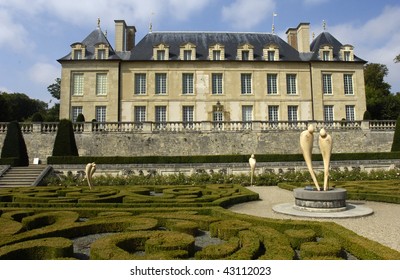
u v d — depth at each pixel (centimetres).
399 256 465
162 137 2691
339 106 3681
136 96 3559
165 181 1791
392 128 2847
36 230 641
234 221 709
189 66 3622
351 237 565
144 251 583
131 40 3988
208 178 1806
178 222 719
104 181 1798
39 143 2684
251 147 2708
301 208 959
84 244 639
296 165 2217
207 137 2700
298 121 2775
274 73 3684
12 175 1983
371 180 1769
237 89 3628
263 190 1563
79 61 3525
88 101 3494
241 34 4034
